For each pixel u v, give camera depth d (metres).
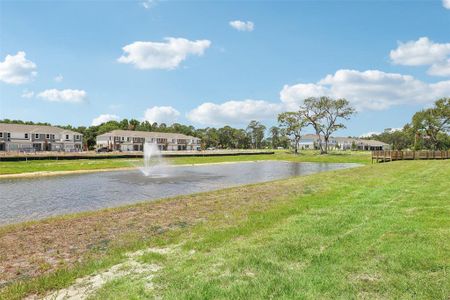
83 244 6.95
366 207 9.70
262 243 6.52
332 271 5.07
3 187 22.50
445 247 5.93
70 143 89.50
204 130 155.38
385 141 149.50
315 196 12.23
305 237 6.80
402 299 4.23
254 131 155.00
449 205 9.62
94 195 18.77
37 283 4.93
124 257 6.12
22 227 8.48
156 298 4.39
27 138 80.62
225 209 10.31
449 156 46.12
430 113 75.19
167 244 6.83
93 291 4.70
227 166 46.72
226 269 5.27
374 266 5.21
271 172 35.59
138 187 22.34
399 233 6.85
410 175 19.33
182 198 13.07
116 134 99.50
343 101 77.88
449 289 4.42
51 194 19.22
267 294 4.38
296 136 88.31
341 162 56.56
